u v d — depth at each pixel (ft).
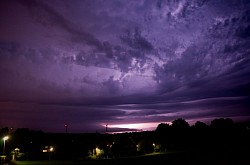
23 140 214.28
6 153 201.87
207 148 187.11
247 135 233.35
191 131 258.57
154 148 228.43
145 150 219.41
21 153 182.70
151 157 134.21
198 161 116.78
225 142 220.43
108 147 211.20
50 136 242.17
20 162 117.91
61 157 188.24
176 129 256.93
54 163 109.50
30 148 199.11
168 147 243.19
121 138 226.79
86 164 107.34
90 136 256.52
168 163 113.39
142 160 122.31
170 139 249.96
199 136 249.96
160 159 125.49
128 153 206.49
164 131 256.73
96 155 204.54
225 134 247.09
